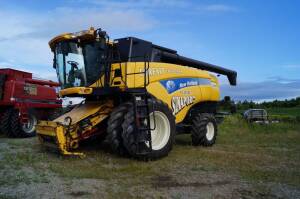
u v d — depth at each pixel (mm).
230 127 18047
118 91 8469
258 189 5797
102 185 5848
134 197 5219
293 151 10250
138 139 7840
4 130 13055
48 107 15031
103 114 8984
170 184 6012
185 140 12633
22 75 14352
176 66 10719
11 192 5289
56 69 9914
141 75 9211
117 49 9273
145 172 6828
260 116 25016
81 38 9031
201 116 11312
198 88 11609
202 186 5926
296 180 6449
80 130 8391
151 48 10016
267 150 10383
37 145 10305
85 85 9195
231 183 6160
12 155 8359
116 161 7863
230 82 15133
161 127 8672
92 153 8867
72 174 6453
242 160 8438
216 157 8773
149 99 8469
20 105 13375
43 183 5867
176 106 10430
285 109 55406
